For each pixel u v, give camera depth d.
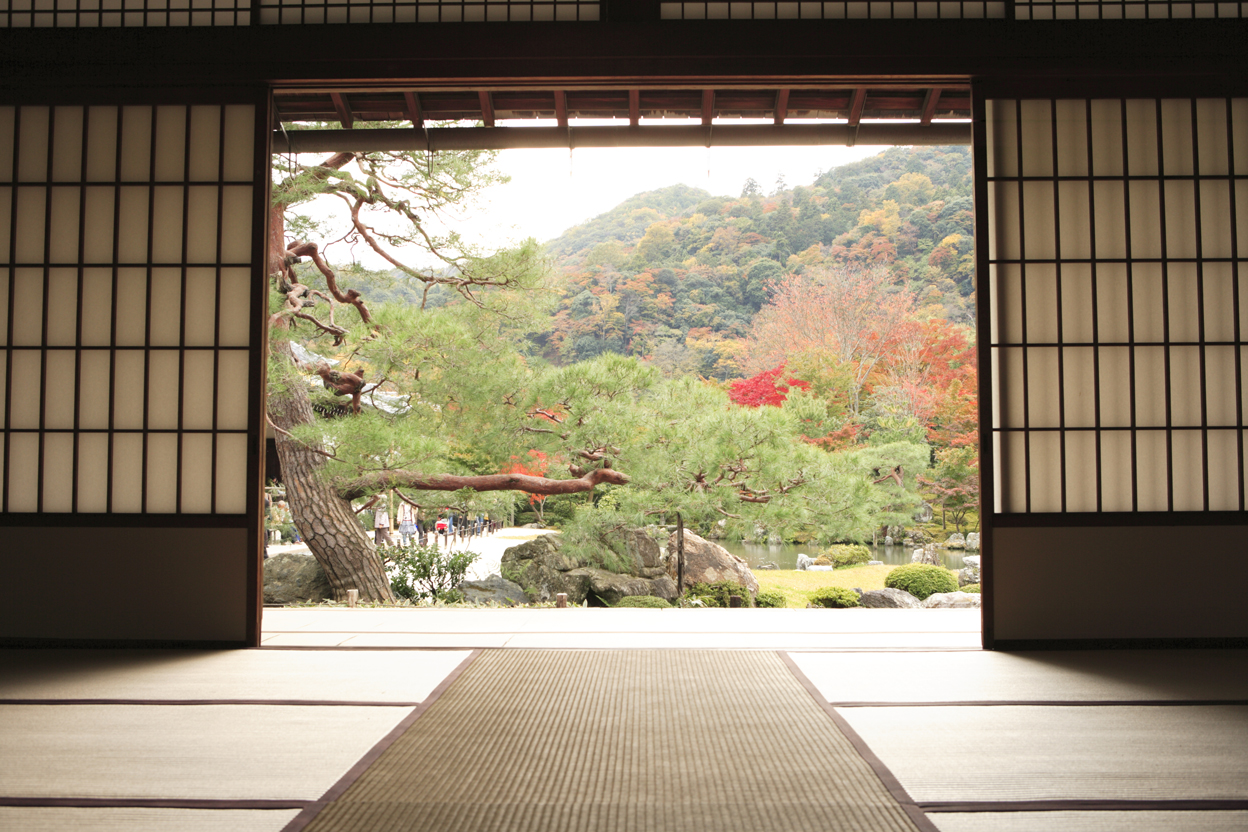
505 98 3.37
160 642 2.79
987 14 2.92
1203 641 2.79
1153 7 2.90
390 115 3.45
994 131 2.94
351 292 6.51
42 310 2.90
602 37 2.90
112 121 2.94
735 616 3.43
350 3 2.96
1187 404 2.88
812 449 6.28
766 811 1.44
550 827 1.38
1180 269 2.91
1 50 2.89
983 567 2.81
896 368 14.22
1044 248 2.92
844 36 2.90
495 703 2.11
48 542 2.82
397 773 1.62
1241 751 1.75
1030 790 1.54
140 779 1.58
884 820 1.41
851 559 10.16
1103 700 2.13
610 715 2.01
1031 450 2.87
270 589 6.25
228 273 2.91
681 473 6.16
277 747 1.77
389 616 3.42
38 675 2.40
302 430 5.67
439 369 6.12
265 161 2.92
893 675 2.40
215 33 2.90
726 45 2.90
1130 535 2.82
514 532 14.31
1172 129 2.93
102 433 2.88
